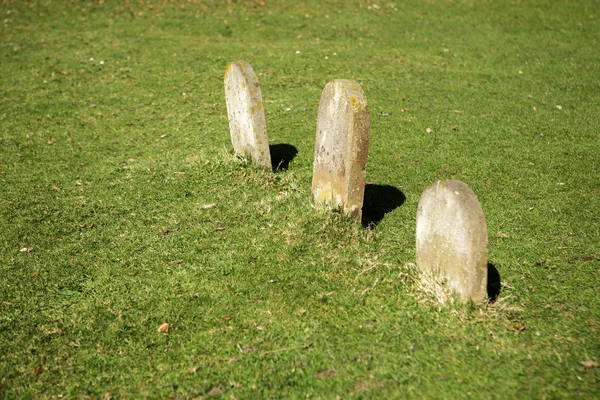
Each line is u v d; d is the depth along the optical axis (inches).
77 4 697.0
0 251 249.1
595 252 240.4
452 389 165.8
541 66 517.3
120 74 508.4
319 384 169.9
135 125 413.1
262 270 228.1
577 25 626.8
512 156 348.5
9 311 208.1
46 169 343.6
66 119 424.5
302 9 689.6
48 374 178.7
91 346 190.2
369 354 181.3
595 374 168.6
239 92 306.3
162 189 304.5
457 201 186.5
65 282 225.5
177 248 247.4
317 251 238.8
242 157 319.6
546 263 233.6
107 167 344.5
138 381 174.9
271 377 173.2
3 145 378.6
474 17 659.4
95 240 256.8
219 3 706.8
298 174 324.2
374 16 666.2
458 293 195.0
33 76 502.9
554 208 282.8
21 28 622.2
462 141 372.2
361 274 221.9
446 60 536.7
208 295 214.1
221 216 271.7
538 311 201.8
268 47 568.1
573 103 434.6
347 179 243.3
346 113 235.0
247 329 195.2
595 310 201.2
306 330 193.0
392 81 485.7
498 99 446.3
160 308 207.8
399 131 389.1
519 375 169.9
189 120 419.2
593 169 327.0
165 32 617.3
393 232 260.4
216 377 174.4
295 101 445.4
